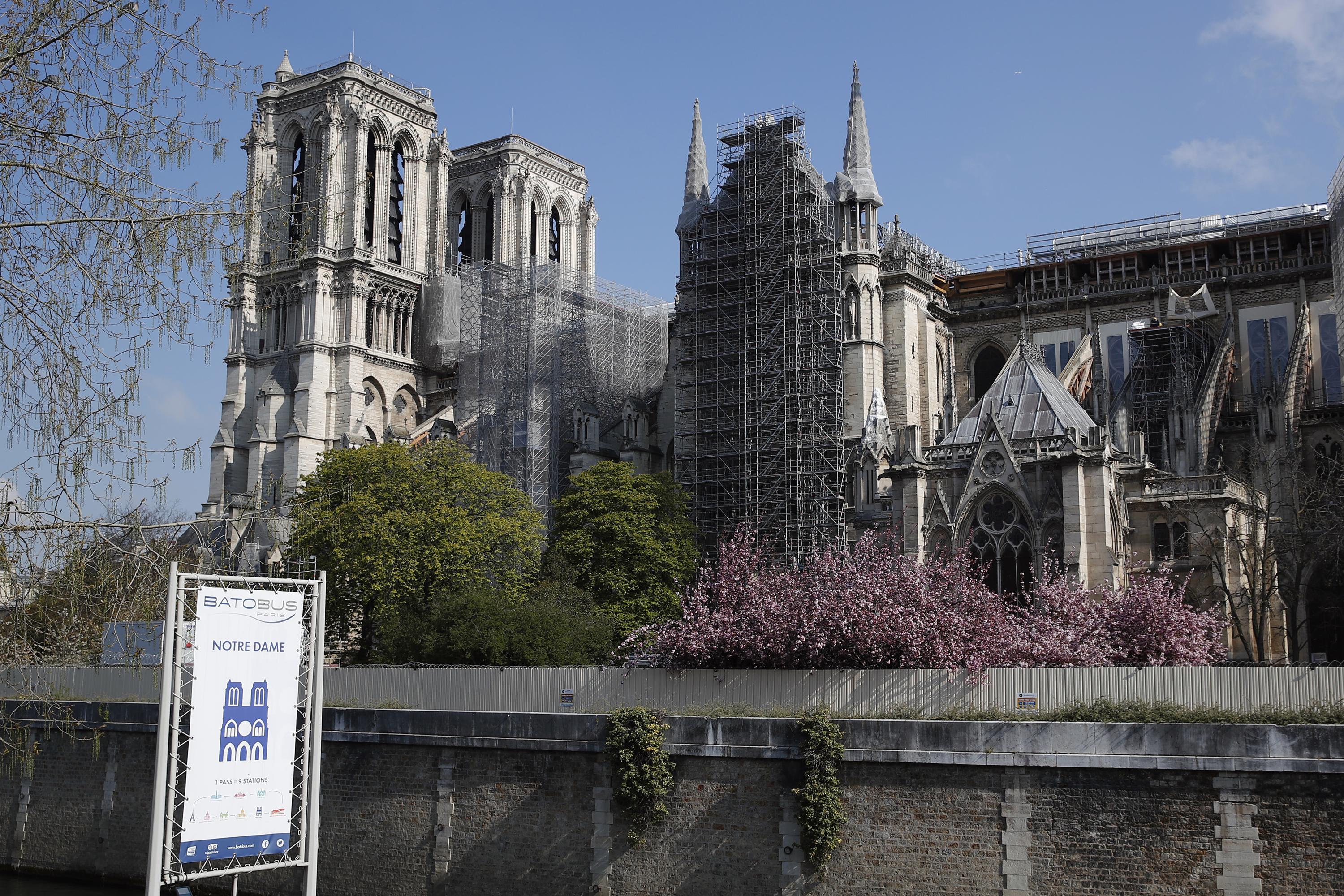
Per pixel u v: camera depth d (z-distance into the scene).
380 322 164.50
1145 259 128.38
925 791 47.16
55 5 28.42
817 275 116.81
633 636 63.66
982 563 75.31
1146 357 115.88
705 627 56.44
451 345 167.75
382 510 95.19
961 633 53.72
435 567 91.06
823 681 53.22
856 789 48.25
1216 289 120.38
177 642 39.25
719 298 122.62
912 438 79.06
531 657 71.50
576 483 106.19
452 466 103.81
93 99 29.25
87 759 68.50
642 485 105.00
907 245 135.12
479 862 55.31
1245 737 42.72
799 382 114.38
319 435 155.62
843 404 114.50
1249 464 102.94
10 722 34.94
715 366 121.56
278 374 158.75
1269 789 42.28
